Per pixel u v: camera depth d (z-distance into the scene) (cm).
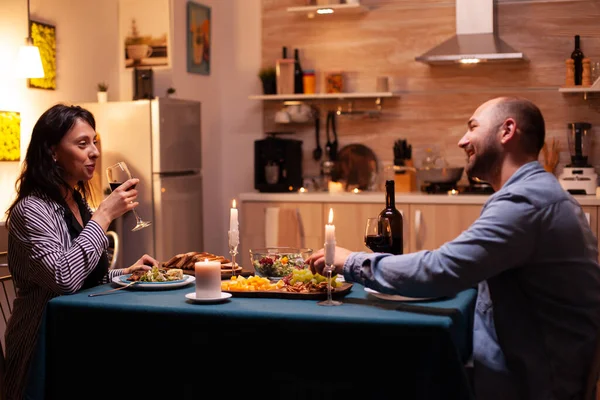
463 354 207
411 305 204
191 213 502
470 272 195
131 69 538
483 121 213
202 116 568
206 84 572
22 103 435
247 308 200
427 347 182
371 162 557
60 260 222
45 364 214
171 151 473
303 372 193
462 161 541
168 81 532
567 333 199
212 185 581
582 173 484
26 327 229
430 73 545
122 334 208
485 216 198
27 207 230
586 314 198
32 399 211
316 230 512
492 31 514
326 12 551
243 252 530
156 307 204
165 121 466
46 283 223
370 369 187
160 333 205
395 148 533
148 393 207
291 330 193
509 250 194
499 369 205
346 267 212
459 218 479
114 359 210
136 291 231
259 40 581
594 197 463
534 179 203
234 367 199
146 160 462
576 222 197
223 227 596
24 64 415
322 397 192
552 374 199
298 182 549
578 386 199
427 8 543
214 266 210
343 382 190
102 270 252
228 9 588
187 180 496
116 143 467
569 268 196
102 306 210
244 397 199
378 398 187
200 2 562
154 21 532
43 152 240
